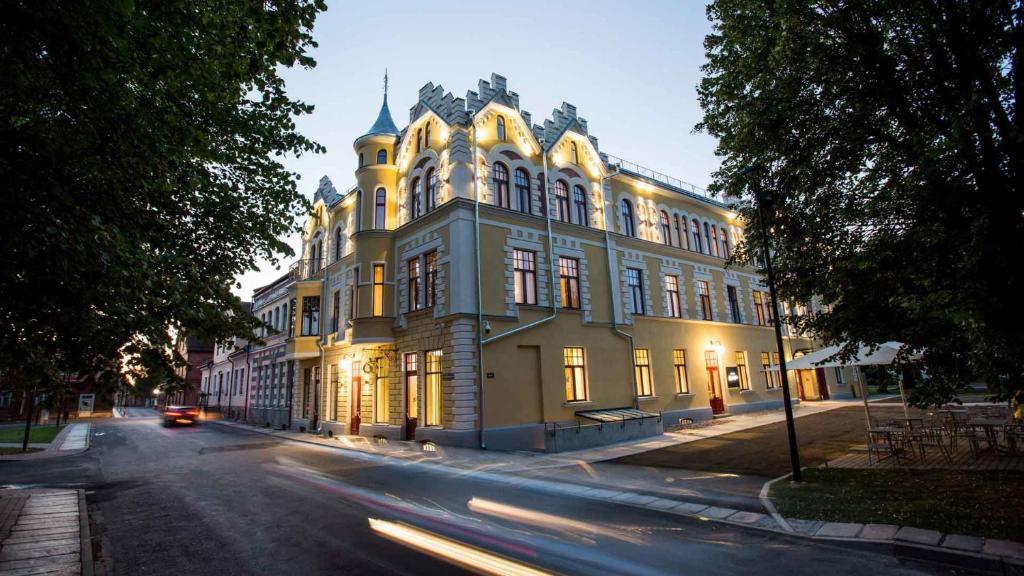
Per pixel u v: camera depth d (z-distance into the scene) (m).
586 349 22.00
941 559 6.33
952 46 8.29
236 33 6.48
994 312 7.00
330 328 28.20
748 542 7.40
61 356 6.62
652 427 20.64
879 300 9.07
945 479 9.89
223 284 9.18
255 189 10.07
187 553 7.33
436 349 19.69
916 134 8.54
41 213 5.57
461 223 19.25
